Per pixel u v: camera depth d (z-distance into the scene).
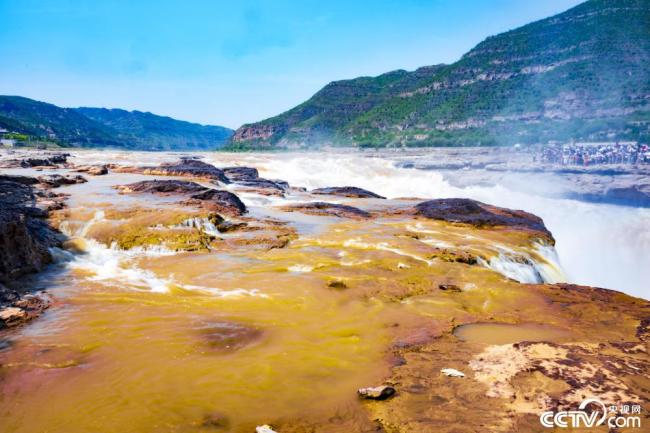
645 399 8.25
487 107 121.25
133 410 8.32
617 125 90.56
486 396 8.54
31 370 9.62
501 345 11.05
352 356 10.50
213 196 26.89
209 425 7.90
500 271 18.81
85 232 19.89
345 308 13.34
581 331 12.11
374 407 8.36
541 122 105.81
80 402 8.55
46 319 12.20
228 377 9.48
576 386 8.74
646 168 48.41
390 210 29.53
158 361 10.09
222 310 12.98
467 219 26.02
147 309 12.97
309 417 8.12
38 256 16.59
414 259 17.75
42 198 24.28
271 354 10.51
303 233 22.03
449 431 7.51
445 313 13.22
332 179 53.12
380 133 139.50
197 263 17.16
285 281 15.26
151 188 28.56
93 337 11.17
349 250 18.88
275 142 185.38
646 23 114.56
